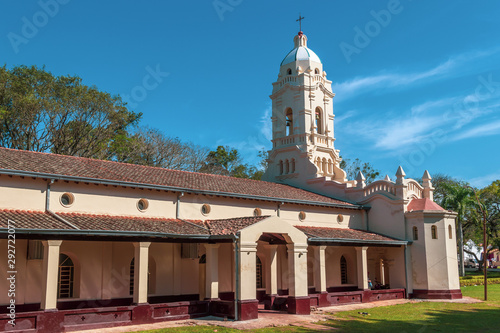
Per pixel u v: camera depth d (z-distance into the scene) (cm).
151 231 1884
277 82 3831
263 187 2988
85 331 1662
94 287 1995
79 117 3647
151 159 4703
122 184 2078
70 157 2352
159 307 1898
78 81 3659
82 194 2005
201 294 2412
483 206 4928
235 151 6081
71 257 1986
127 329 1722
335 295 2548
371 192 3256
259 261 2703
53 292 1620
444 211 3002
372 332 1783
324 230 2800
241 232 1994
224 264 2458
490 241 6056
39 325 1569
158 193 2250
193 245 2286
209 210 2433
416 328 1881
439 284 2920
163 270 2239
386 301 2783
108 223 1880
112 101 3797
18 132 3459
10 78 3384
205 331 1702
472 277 4250
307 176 3541
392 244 2917
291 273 2203
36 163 2009
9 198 1795
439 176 5859
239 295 1961
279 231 2158
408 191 3216
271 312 2239
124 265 2109
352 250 3122
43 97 3444
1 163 1844
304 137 3600
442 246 2967
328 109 3800
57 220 1758
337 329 1838
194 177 2730
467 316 2219
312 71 3753
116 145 3988
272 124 3819
